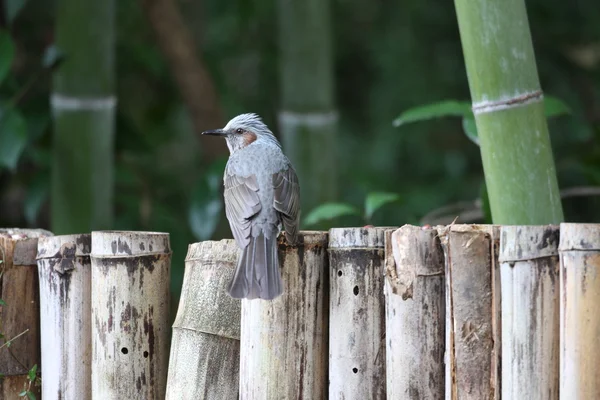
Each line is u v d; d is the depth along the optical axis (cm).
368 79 1678
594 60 1550
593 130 1288
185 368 712
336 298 685
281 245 709
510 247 611
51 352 746
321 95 1225
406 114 977
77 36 1114
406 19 1552
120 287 718
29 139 1216
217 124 1567
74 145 1128
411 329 651
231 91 1680
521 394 612
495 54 744
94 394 729
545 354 610
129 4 1633
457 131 1566
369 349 679
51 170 1176
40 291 756
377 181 1520
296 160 1230
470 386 629
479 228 645
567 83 1473
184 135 1753
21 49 1488
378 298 678
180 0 1883
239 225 777
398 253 654
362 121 1669
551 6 1473
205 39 1770
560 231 598
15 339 767
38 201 1219
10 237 778
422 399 650
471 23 749
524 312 610
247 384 689
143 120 1589
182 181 1593
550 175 756
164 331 738
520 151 748
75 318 744
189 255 742
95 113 1132
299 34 1217
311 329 695
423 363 651
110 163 1152
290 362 688
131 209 1421
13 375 768
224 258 722
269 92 1617
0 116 1076
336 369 684
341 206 1030
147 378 728
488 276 631
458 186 1498
